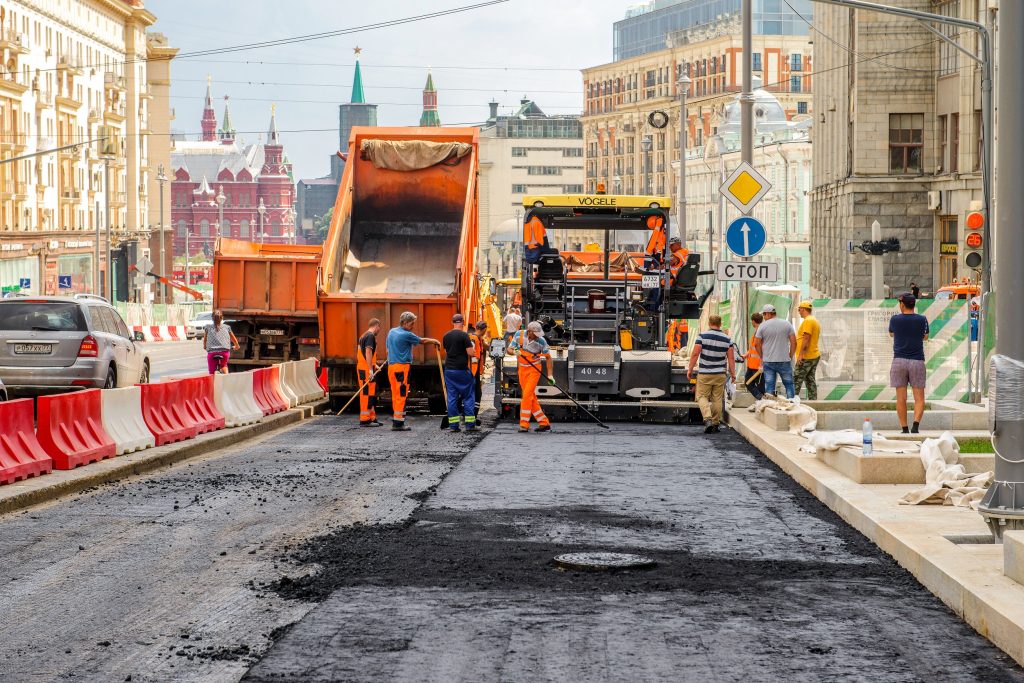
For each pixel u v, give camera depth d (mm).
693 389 23203
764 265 24375
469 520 12922
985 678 7711
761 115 118500
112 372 24234
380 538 11945
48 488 14484
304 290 29453
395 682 7578
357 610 9258
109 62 110500
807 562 10938
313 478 16078
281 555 11172
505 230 102438
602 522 12828
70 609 9312
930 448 14305
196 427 20609
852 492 13594
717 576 10383
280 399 25516
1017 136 10867
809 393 26172
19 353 23250
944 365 25906
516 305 31906
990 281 28438
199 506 13867
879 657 8117
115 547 11570
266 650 8234
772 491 15016
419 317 25859
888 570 10648
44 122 91562
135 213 117250
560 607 9352
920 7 58656
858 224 59500
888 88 59062
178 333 77500
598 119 173000
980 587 9000
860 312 27469
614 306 25062
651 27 172625
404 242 28109
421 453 18828
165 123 138500
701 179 127375
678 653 8172
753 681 7613
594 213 25297
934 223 59062
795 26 147000
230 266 29531
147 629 8758
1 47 81500
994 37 48562
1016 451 10836
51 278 90625
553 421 24062
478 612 9195
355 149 27938
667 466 17266
